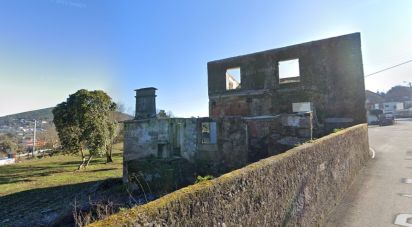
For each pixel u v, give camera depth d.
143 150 12.05
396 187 8.59
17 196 11.66
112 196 10.27
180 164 10.84
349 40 15.45
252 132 11.24
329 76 15.85
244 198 3.27
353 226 5.95
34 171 19.61
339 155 8.02
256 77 18.30
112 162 22.67
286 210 4.34
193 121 11.26
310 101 16.25
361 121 14.79
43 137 51.19
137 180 10.52
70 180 14.76
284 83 17.30
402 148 16.09
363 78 14.98
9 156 42.50
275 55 17.66
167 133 11.66
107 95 19.89
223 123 10.80
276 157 4.37
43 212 9.02
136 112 13.19
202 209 2.61
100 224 1.85
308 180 5.43
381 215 6.48
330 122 15.53
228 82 20.58
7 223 8.15
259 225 3.52
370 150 15.85
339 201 7.57
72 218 7.70
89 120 18.61
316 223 5.72
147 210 2.11
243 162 10.33
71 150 18.89
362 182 9.38
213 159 10.75
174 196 2.41
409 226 5.84
